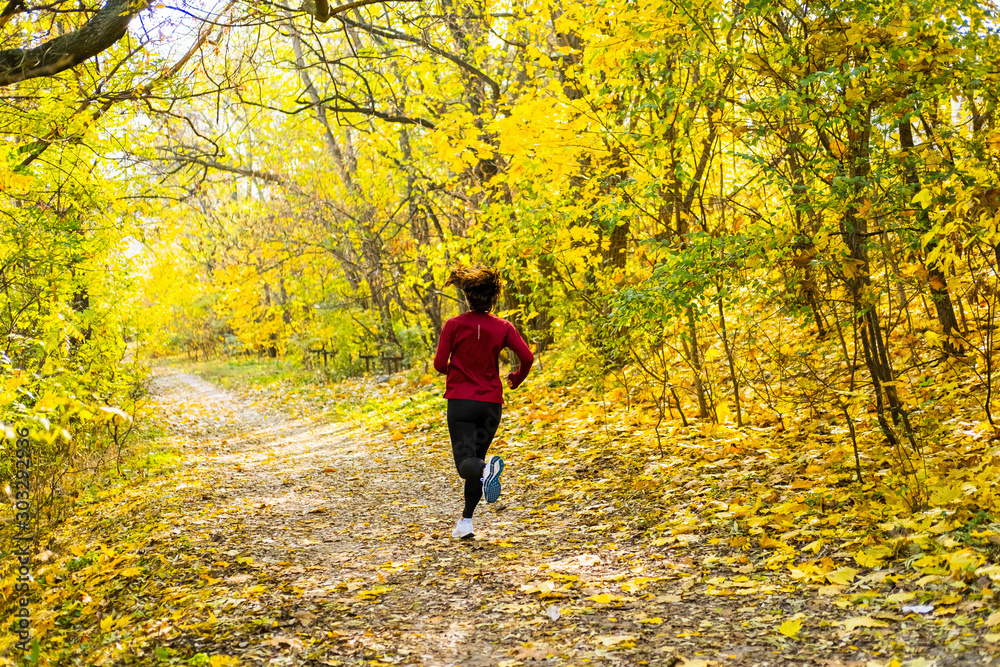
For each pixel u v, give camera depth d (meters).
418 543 4.93
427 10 12.60
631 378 8.48
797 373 7.30
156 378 29.55
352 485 7.55
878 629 2.76
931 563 3.16
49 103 6.52
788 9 4.66
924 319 6.58
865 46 4.36
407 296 20.16
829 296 5.28
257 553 4.85
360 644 3.13
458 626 3.31
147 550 5.02
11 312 6.27
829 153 4.74
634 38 5.60
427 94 13.62
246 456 10.56
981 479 3.74
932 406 5.46
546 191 7.32
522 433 8.78
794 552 3.76
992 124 4.78
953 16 4.44
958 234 4.28
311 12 6.50
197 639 3.29
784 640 2.79
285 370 26.34
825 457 5.06
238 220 18.88
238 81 7.21
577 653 2.88
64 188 7.50
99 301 8.12
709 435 6.40
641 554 4.20
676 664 2.68
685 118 5.76
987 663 2.31
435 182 14.26
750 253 4.95
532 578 3.89
